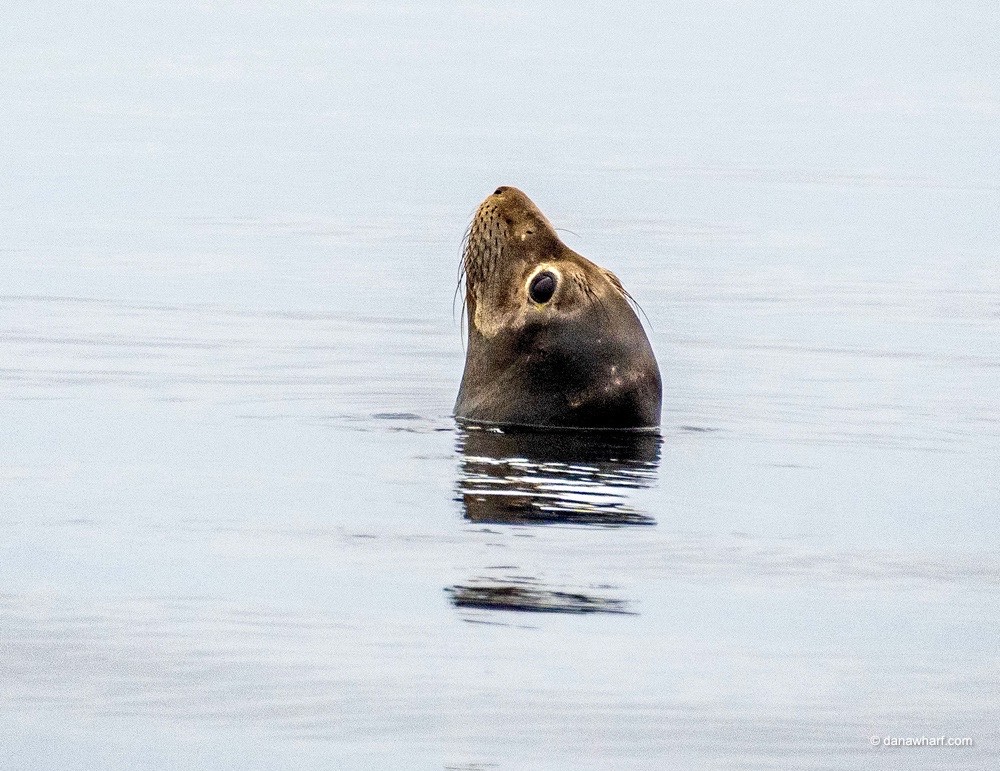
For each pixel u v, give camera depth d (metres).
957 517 36.62
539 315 42.38
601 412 42.75
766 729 23.98
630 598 29.59
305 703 24.45
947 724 24.27
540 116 190.75
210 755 22.73
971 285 86.06
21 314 67.81
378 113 191.25
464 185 127.06
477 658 26.30
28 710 24.09
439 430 43.41
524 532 33.66
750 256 94.81
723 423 48.03
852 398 54.03
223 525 33.62
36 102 187.25
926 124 190.88
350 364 57.81
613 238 100.69
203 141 157.25
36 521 33.81
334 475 38.09
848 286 84.31
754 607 29.39
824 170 145.50
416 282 82.25
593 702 24.70
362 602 28.81
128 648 26.44
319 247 94.56
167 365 56.41
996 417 51.03
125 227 100.56
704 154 155.38
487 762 22.72
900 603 29.89
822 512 36.66
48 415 46.00
